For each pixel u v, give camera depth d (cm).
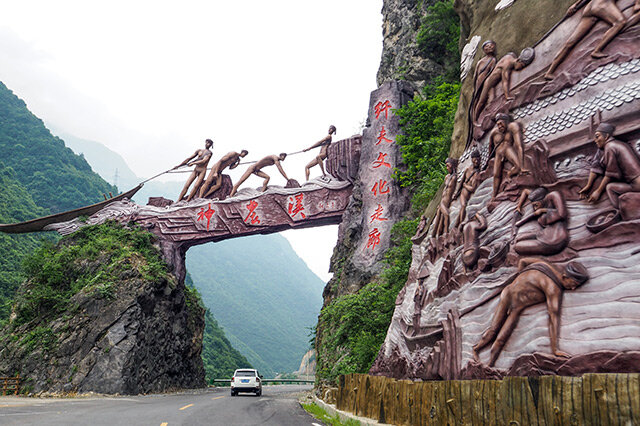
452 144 1307
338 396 1447
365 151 2666
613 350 611
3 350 3031
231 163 3394
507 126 886
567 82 786
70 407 1487
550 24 877
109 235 3428
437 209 1198
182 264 3450
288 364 17188
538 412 567
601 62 738
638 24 706
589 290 666
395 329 1386
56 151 8638
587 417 512
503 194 878
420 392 862
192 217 3322
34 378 2827
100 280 3108
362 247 2508
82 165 9088
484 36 1162
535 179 805
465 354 891
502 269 829
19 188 6962
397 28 3169
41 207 7394
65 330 2955
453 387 746
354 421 1124
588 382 517
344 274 2533
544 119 816
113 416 1197
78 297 3073
